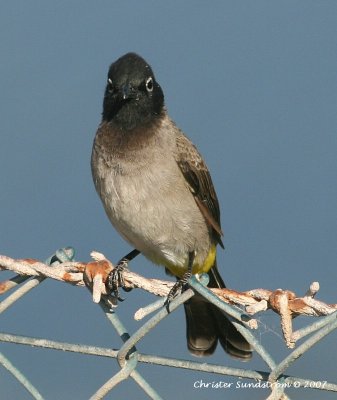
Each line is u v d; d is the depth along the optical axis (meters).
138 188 11.04
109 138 11.19
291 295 6.19
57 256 7.24
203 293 6.43
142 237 11.35
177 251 11.52
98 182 11.32
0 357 6.94
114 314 6.91
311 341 5.93
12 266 6.95
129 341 6.46
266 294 6.31
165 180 11.10
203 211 11.67
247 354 10.38
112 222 11.52
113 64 11.52
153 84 11.44
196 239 11.56
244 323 6.21
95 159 11.31
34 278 7.04
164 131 11.35
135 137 11.10
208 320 10.49
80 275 7.02
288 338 6.04
